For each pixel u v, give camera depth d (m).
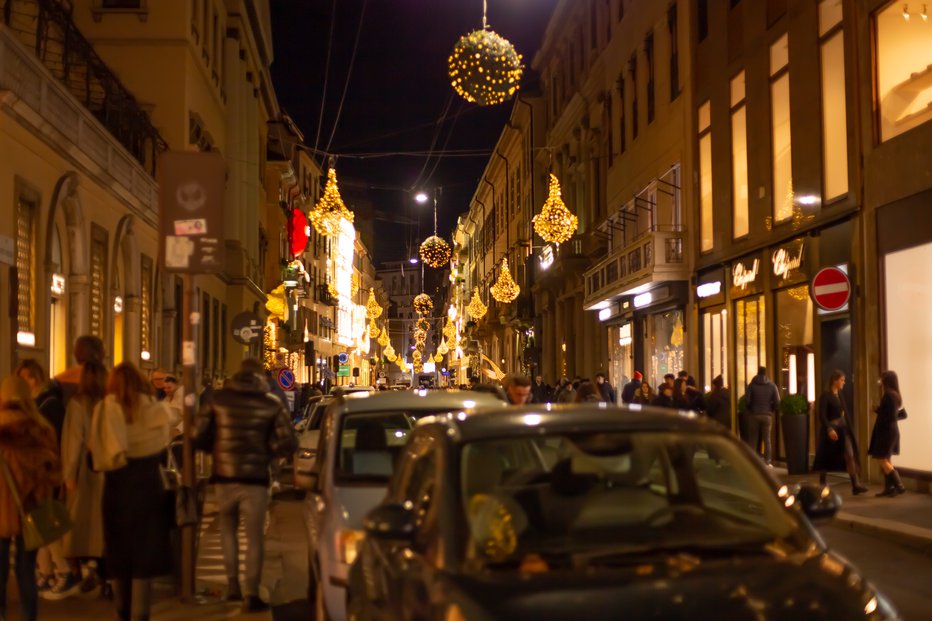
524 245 51.16
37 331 14.31
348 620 5.55
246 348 36.38
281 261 48.34
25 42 16.59
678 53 26.41
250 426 8.52
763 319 21.00
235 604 8.58
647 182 29.56
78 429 8.10
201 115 27.55
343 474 7.27
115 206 19.27
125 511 7.36
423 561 4.23
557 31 43.75
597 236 35.00
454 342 84.88
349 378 91.75
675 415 4.92
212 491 17.34
